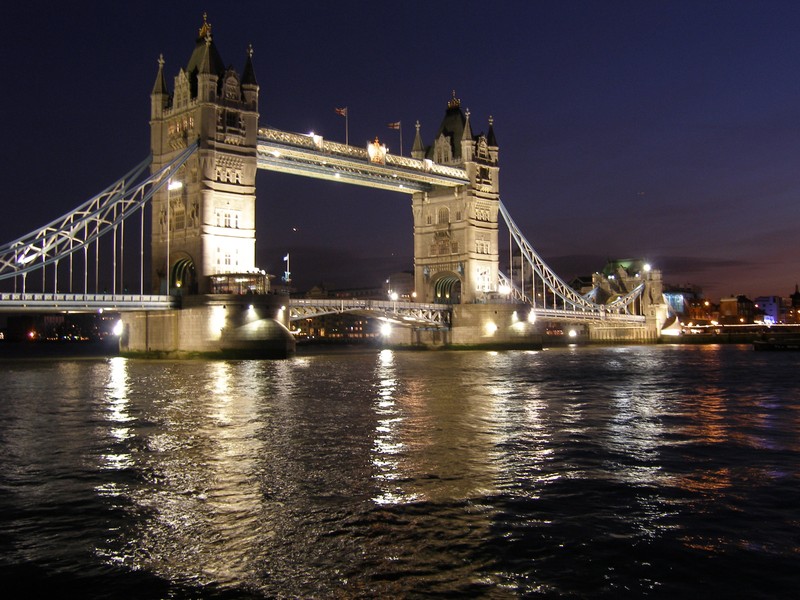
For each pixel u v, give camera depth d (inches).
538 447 1044.5
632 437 1142.3
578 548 615.2
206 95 3796.8
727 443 1092.5
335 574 562.6
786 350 5565.9
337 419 1325.0
